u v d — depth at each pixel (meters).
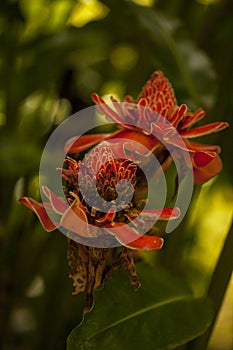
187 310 1.13
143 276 1.15
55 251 1.47
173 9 1.60
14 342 1.54
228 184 1.66
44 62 1.56
